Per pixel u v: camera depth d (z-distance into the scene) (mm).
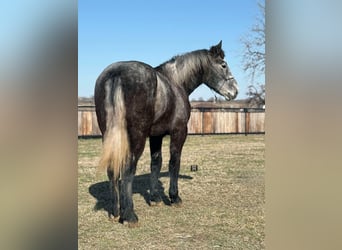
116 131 3686
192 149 10953
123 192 3934
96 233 3639
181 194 5453
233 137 14641
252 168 7715
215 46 5227
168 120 4402
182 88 4699
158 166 4922
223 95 5352
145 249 3217
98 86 3941
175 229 3807
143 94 3879
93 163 8305
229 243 3354
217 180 6465
